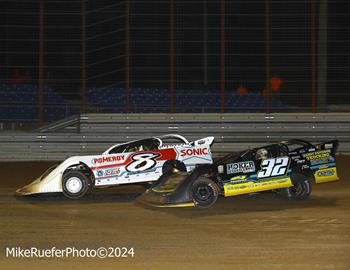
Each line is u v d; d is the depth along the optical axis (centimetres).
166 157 2859
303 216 2298
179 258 1677
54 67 4688
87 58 4712
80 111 4672
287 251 1752
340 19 4644
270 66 4656
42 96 4641
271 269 1562
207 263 1622
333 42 4622
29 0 4681
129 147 2903
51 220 2262
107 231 2048
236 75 4669
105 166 2806
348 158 4322
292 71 4641
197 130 4428
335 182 3406
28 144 4416
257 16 4669
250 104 4656
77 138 4419
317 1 4650
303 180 2631
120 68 4691
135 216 2327
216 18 4675
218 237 1942
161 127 4438
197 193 2408
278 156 2544
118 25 4716
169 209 2477
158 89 4675
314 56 4628
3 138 4412
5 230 2075
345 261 1639
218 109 4609
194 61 4672
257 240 1894
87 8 4769
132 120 4462
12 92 4672
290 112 4584
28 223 2206
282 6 4666
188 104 4659
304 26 4656
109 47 4694
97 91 4716
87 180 2770
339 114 4450
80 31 4706
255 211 2406
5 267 1591
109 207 2558
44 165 4234
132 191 3120
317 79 4616
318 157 2623
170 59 4669
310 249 1777
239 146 4419
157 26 4694
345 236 1950
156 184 2592
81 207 2570
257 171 2488
